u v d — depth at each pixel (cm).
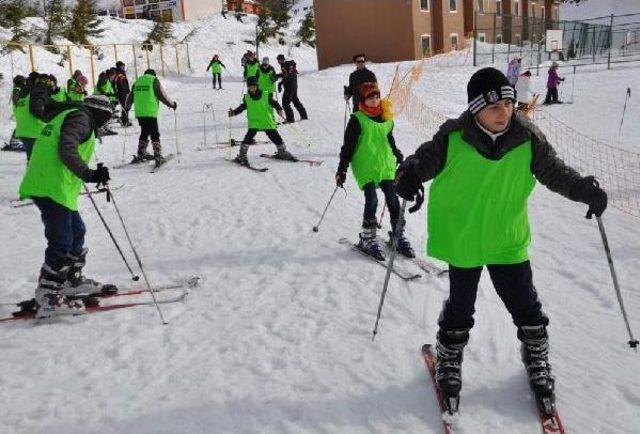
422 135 1172
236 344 344
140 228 608
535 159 246
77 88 1216
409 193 257
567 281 432
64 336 365
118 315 393
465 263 259
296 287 432
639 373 296
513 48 2911
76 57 2828
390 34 2906
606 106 1705
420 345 332
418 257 487
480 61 2673
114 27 3706
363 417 266
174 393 293
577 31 3275
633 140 1213
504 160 241
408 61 2816
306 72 3092
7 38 2595
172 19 4722
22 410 283
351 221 603
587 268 455
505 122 233
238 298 418
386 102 477
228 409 277
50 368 325
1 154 1135
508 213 253
